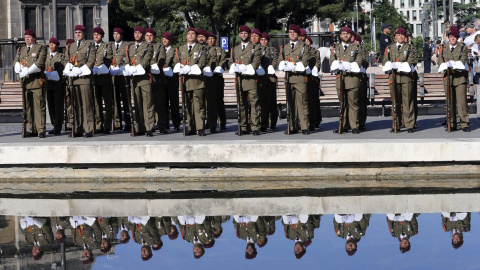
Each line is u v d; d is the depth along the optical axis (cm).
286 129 1992
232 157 1600
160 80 1895
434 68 4103
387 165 1609
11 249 1047
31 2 8925
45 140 1820
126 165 1648
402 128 1964
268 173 1623
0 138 1902
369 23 12912
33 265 946
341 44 1822
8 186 1636
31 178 1673
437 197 1410
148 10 8094
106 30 9056
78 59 1856
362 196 1432
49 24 8981
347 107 1877
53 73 1908
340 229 1143
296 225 1180
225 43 6006
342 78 1825
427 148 1579
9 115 2467
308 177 1619
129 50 1853
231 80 2620
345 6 8644
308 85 1891
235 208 1341
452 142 1577
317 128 2012
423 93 2505
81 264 952
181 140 1733
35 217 1291
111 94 1958
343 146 1582
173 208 1355
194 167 1639
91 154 1634
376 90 2514
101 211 1340
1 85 2588
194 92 1856
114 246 1058
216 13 7600
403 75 1838
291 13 8294
